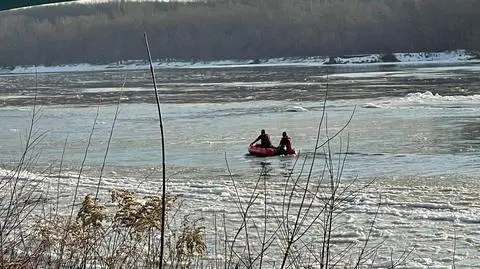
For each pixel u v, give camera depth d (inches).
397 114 1594.5
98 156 1063.0
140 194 639.8
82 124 1621.6
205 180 810.2
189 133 1373.0
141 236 212.4
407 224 511.8
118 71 7121.1
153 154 1079.6
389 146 1078.4
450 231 492.7
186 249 227.6
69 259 194.7
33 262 191.3
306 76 4128.9
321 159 956.6
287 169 879.7
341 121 1491.1
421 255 423.5
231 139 1259.8
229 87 3198.8
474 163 899.4
